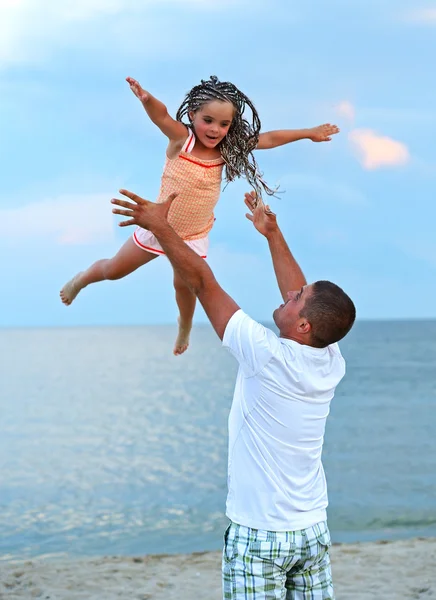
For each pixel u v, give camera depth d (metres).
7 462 17.69
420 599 6.77
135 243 4.74
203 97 4.32
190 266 3.76
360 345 92.56
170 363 66.06
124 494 13.84
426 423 23.72
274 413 3.66
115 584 7.39
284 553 3.61
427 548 8.63
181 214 4.57
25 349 103.06
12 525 11.55
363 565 7.93
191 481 15.00
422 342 101.56
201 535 10.88
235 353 3.74
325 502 3.85
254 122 4.49
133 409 29.44
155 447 19.88
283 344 3.74
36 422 25.75
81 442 21.02
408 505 12.66
